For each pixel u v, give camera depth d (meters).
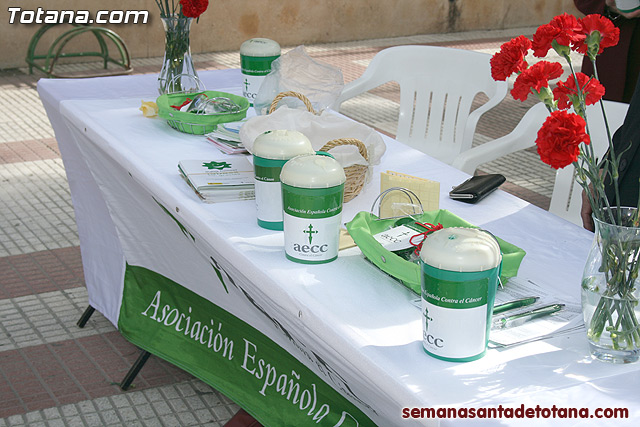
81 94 2.88
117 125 2.52
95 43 8.20
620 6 3.28
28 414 2.60
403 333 1.35
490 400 1.16
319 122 2.14
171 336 2.59
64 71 7.68
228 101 2.53
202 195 1.92
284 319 1.58
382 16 9.62
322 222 1.56
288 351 2.06
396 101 6.99
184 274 2.49
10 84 7.24
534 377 1.22
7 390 2.73
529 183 4.99
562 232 1.84
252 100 2.77
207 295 2.41
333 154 1.90
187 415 2.61
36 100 6.68
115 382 2.79
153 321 2.68
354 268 1.59
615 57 3.62
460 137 3.54
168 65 2.74
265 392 2.18
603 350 1.26
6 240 3.97
